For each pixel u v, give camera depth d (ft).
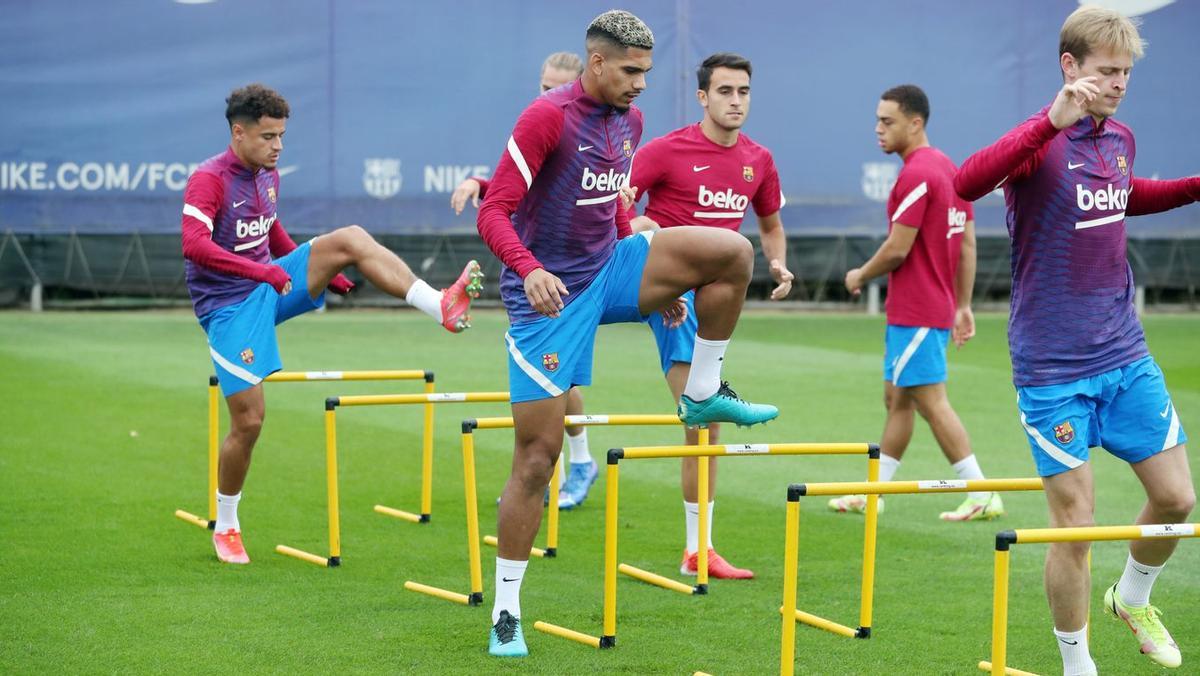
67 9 224.53
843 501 97.40
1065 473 56.03
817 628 67.87
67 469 107.04
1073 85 50.52
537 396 62.34
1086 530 47.50
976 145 245.24
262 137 79.36
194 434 124.16
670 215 82.53
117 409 136.77
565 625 68.13
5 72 224.12
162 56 228.22
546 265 62.69
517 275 62.54
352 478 107.76
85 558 79.87
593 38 59.93
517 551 62.69
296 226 231.91
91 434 122.72
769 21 239.50
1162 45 245.45
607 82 59.98
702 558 74.49
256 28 228.84
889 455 97.09
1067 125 51.47
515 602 63.10
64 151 227.61
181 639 64.08
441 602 71.92
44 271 230.07
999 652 47.26
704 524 74.59
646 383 161.68
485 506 98.17
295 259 78.89
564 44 235.20
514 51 234.79
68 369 164.55
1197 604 72.59
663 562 82.38
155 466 109.19
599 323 64.39
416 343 199.31
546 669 60.44
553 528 83.66
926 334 93.20
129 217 230.68
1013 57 244.83
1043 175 55.11
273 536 87.35
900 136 95.50
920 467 113.60
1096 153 55.42
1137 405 56.13
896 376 94.68
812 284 259.80
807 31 240.94
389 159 234.17
